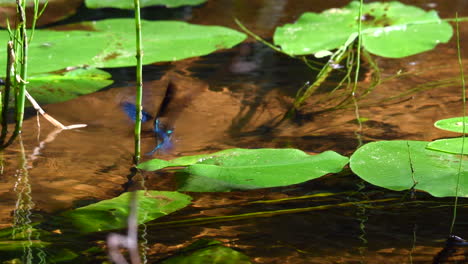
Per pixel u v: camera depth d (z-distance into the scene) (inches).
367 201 72.6
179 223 70.9
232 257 68.3
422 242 69.3
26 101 84.7
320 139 79.4
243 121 82.0
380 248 68.9
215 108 83.9
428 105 83.7
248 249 69.0
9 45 79.1
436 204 72.3
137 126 76.8
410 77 88.9
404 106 83.7
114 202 72.3
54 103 84.4
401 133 79.7
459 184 72.3
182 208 72.1
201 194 73.4
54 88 87.0
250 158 75.9
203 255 68.4
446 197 72.9
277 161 75.4
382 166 74.2
